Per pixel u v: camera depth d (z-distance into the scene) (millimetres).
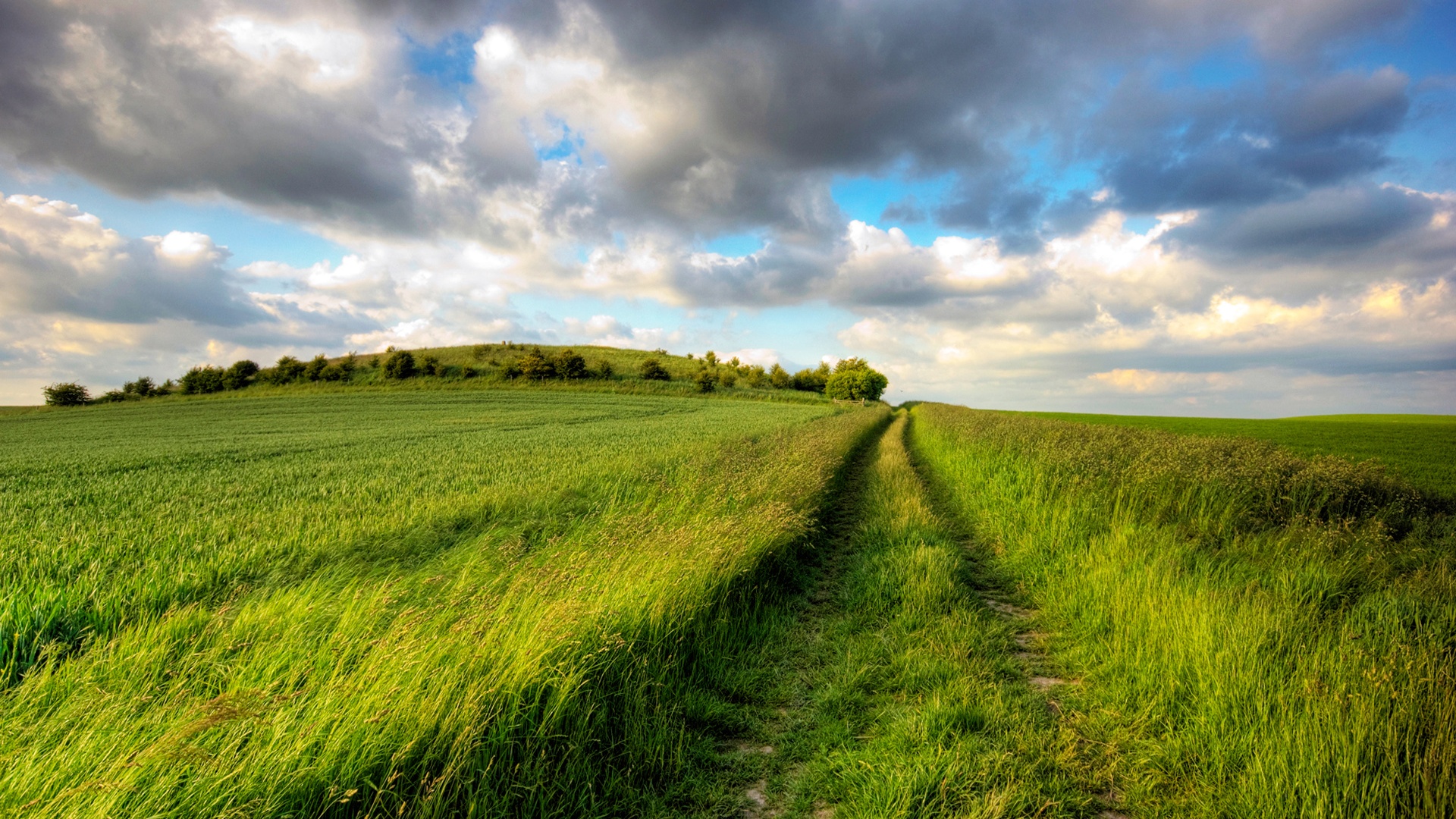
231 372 78500
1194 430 34250
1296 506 8648
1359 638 4027
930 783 3037
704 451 15039
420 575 5832
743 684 4453
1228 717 3416
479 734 2848
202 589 5488
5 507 9961
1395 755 2688
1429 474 14188
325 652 3631
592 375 81125
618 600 4441
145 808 2229
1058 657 4875
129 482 12852
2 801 2273
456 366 85562
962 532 9648
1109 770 3326
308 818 2445
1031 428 21953
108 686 3250
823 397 79438
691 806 3227
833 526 10211
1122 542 6500
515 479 12133
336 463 15844
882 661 4891
